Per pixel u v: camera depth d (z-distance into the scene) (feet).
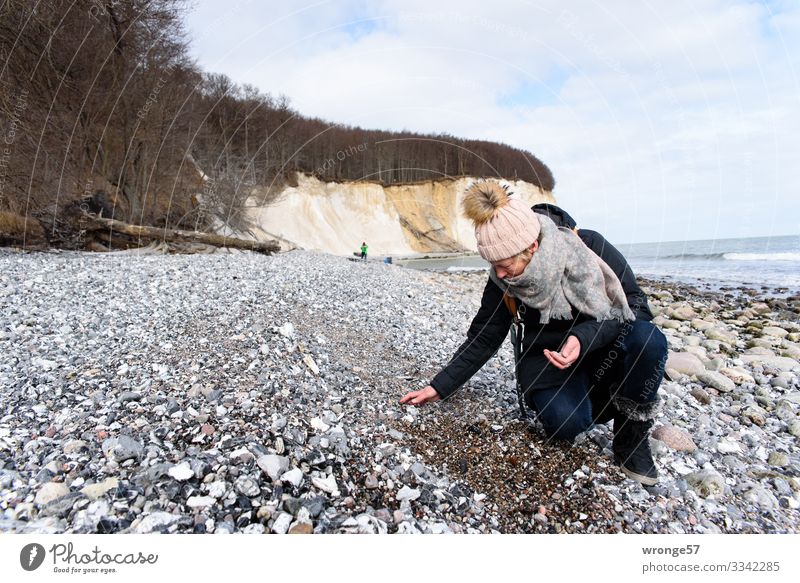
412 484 7.84
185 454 7.31
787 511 8.23
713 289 52.95
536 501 7.84
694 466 9.35
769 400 14.39
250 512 6.39
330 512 6.75
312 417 9.13
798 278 64.23
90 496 6.25
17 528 5.70
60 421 8.01
